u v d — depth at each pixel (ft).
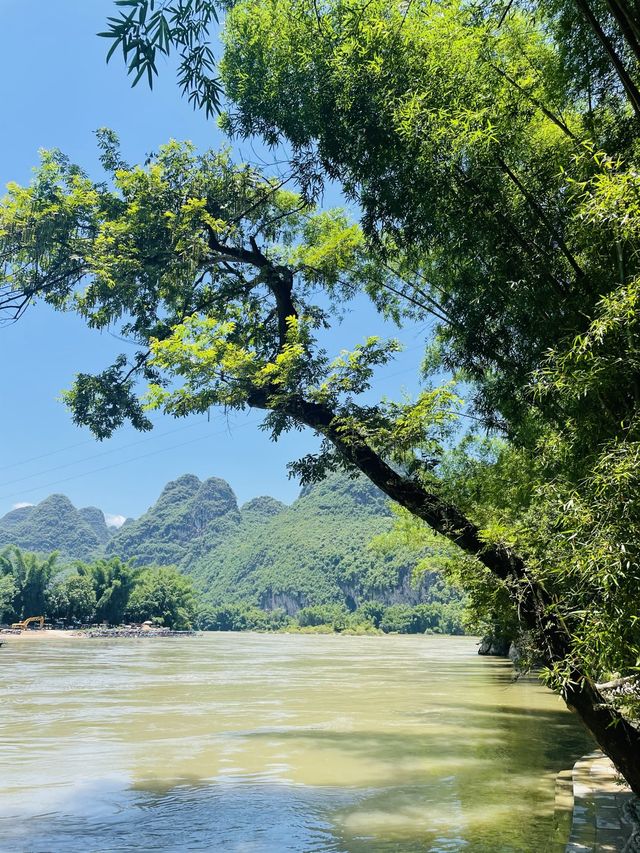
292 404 27.14
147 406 28.25
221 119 32.63
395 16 23.15
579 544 14.84
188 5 10.30
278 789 28.99
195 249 32.71
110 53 10.00
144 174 34.37
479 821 23.86
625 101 20.92
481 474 39.91
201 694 68.28
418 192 21.97
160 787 29.40
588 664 15.76
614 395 16.33
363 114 22.71
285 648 221.46
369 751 37.76
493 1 21.97
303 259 38.86
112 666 110.01
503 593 22.27
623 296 14.32
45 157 35.09
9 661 117.08
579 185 16.10
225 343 27.76
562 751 37.91
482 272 23.41
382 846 21.06
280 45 27.89
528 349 22.02
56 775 31.53
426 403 24.67
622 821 19.98
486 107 20.94
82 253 34.06
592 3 19.47
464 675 96.22
